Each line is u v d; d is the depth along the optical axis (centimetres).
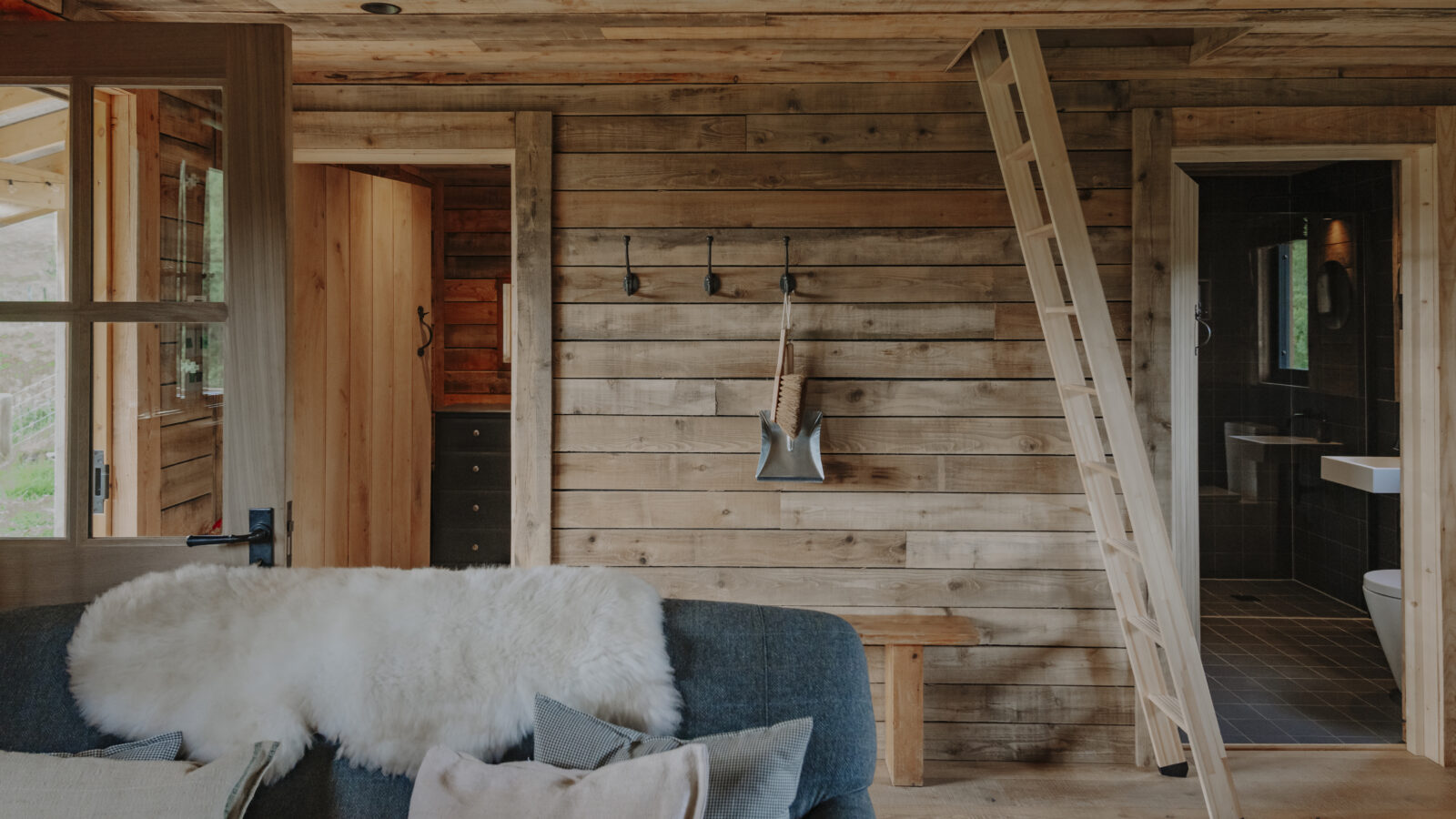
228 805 139
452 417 481
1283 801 295
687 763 135
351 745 155
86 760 143
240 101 208
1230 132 321
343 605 167
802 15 261
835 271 326
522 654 162
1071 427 304
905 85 323
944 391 327
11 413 209
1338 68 320
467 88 326
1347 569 524
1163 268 321
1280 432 577
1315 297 546
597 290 328
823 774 158
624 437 329
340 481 411
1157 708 304
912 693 302
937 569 329
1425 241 326
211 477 211
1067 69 317
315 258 392
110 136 212
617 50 295
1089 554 327
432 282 524
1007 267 325
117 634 163
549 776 142
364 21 266
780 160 325
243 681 158
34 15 231
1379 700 384
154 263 211
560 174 327
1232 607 523
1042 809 290
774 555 329
